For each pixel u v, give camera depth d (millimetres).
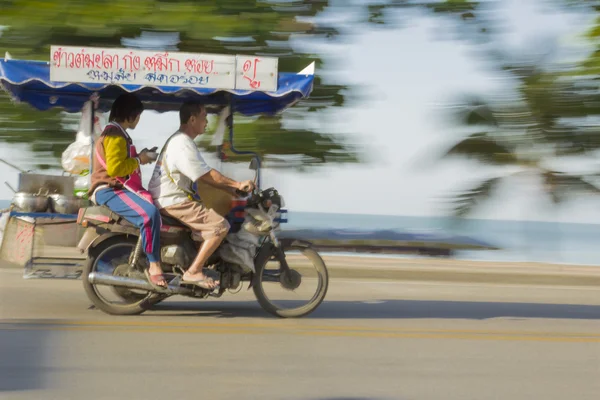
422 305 13469
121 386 7410
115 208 10555
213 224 10617
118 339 9508
